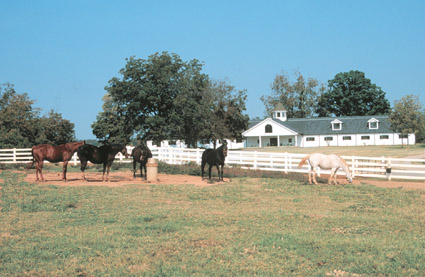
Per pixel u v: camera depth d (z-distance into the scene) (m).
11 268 8.84
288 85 125.25
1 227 12.83
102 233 11.88
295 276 8.34
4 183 22.70
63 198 18.02
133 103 56.38
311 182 22.81
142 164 26.38
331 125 95.81
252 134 95.56
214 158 24.25
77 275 8.50
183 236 11.41
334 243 10.53
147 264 9.16
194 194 19.27
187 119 59.22
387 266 8.78
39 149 23.77
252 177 26.55
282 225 12.77
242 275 8.38
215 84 73.44
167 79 56.44
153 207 16.25
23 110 58.16
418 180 26.75
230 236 11.33
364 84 119.69
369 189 20.28
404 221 13.44
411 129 74.69
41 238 11.38
